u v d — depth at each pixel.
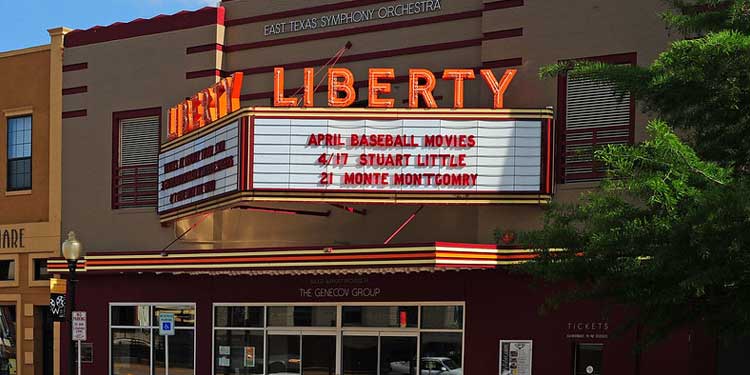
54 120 27.05
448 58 21.72
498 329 20.00
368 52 22.72
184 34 25.00
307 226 23.05
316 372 22.16
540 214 19.92
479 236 20.52
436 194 19.33
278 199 19.59
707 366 18.06
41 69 27.47
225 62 24.62
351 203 19.69
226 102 21.09
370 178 19.45
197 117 22.00
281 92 20.14
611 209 12.98
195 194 21.66
